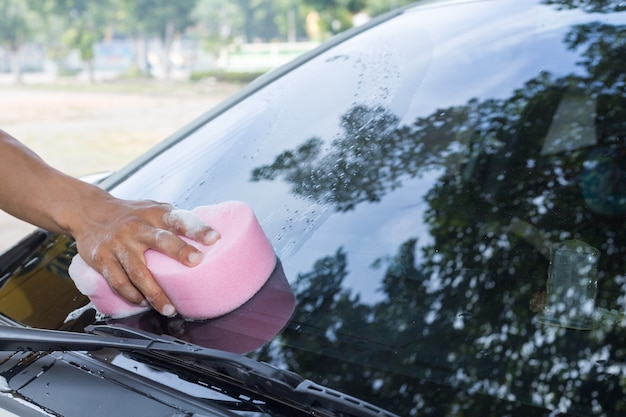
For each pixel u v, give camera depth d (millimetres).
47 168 1243
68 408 938
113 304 1083
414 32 1427
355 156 1200
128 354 1007
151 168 1412
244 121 1412
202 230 1024
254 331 996
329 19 23797
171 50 27469
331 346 950
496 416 835
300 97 1396
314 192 1177
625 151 1035
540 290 943
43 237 1318
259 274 1042
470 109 1192
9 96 18875
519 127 1132
